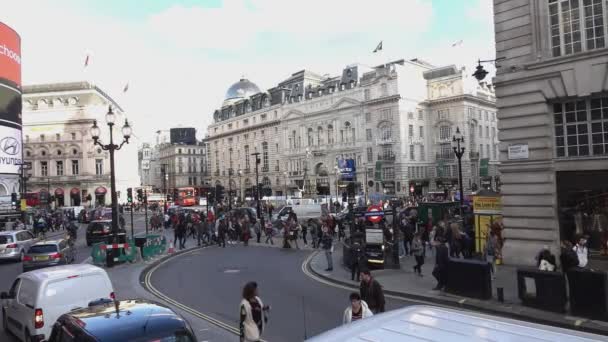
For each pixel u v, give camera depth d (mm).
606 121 16266
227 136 119812
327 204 43781
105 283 10062
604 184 16422
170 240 35156
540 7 17391
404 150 78500
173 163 158875
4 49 56062
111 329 5645
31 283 9797
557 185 17484
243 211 42875
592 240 16812
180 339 5828
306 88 97500
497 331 3127
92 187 98188
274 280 18125
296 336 10750
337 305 13680
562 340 2906
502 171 18594
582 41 16547
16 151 57969
